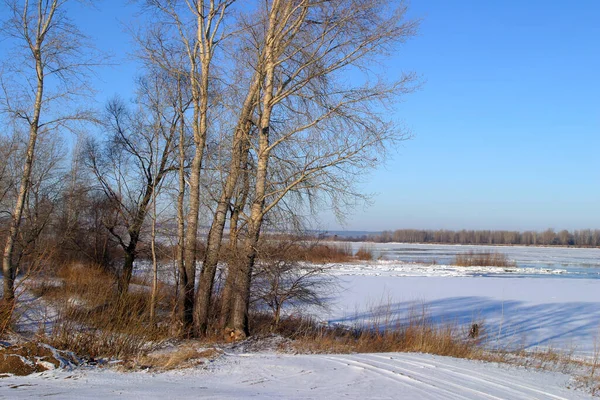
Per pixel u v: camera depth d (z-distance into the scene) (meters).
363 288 32.22
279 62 14.20
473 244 170.50
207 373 8.41
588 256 92.31
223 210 15.12
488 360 12.03
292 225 15.03
